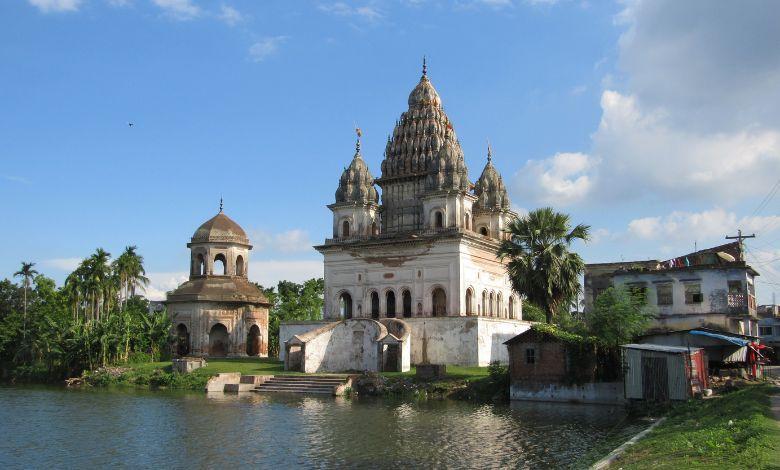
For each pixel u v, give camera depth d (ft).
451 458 71.61
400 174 203.31
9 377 219.61
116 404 124.16
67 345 195.31
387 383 138.72
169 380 161.89
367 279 187.62
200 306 216.13
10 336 238.48
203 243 227.81
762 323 233.35
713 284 142.20
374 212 201.46
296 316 269.85
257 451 76.89
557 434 84.02
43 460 73.77
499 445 77.97
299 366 164.76
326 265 194.39
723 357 124.16
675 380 95.25
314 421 98.68
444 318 168.04
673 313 144.25
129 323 197.98
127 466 70.54
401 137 208.64
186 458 73.87
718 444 54.49
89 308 244.22
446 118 212.64
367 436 85.35
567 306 145.89
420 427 91.81
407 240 180.14
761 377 123.44
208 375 160.66
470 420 97.45
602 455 68.39
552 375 116.26
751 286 151.33
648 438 67.56
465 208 188.44
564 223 141.90
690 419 75.92
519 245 145.38
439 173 186.91
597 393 112.16
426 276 179.52
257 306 227.40
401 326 162.61
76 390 160.25
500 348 175.32
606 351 114.83
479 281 186.70
